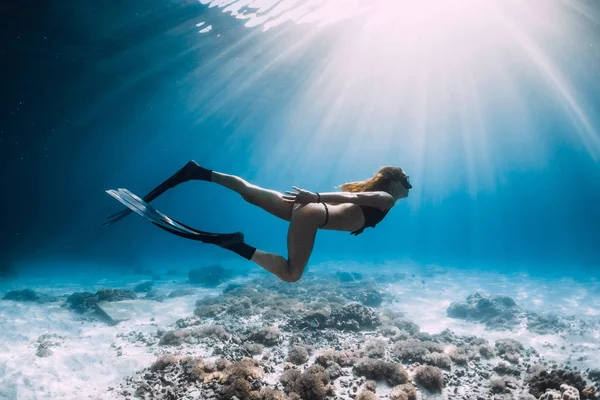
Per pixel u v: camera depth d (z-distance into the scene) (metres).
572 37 23.56
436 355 6.78
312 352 7.55
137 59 25.06
